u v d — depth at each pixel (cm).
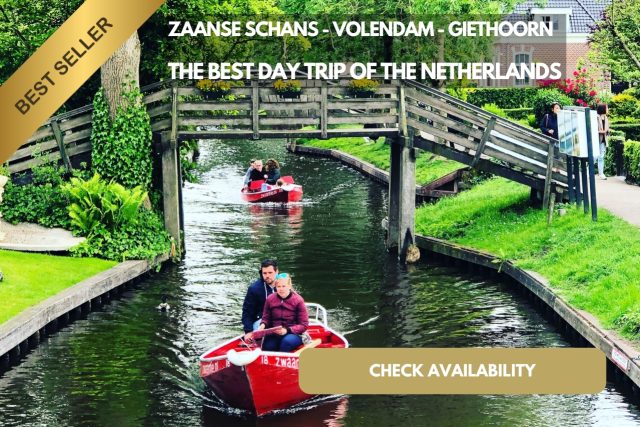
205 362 1507
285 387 1491
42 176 2408
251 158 4672
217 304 2053
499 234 2395
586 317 1723
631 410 1483
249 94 2411
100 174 2411
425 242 2489
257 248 2586
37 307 1833
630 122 3697
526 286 2066
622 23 3506
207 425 1456
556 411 1481
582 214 2286
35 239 2248
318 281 2247
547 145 2425
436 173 3281
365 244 2647
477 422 1448
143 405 1526
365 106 2430
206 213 3108
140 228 2330
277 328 1534
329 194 3525
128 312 1998
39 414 1482
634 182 2712
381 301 2078
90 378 1631
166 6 2625
